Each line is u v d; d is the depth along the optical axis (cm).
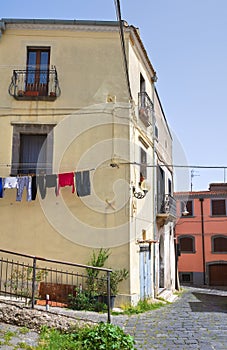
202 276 3147
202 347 705
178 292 2008
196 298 1678
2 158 1228
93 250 1188
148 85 1584
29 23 1286
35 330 755
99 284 1114
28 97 1255
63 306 1047
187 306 1295
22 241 1193
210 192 3225
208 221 3203
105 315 997
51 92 1255
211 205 3216
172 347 705
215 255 3148
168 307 1252
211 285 3119
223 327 884
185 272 3183
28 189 1137
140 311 1098
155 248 1542
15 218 1205
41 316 773
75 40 1300
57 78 1272
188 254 3203
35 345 657
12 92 1260
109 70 1285
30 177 1142
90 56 1292
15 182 1140
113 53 1295
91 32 1303
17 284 1055
